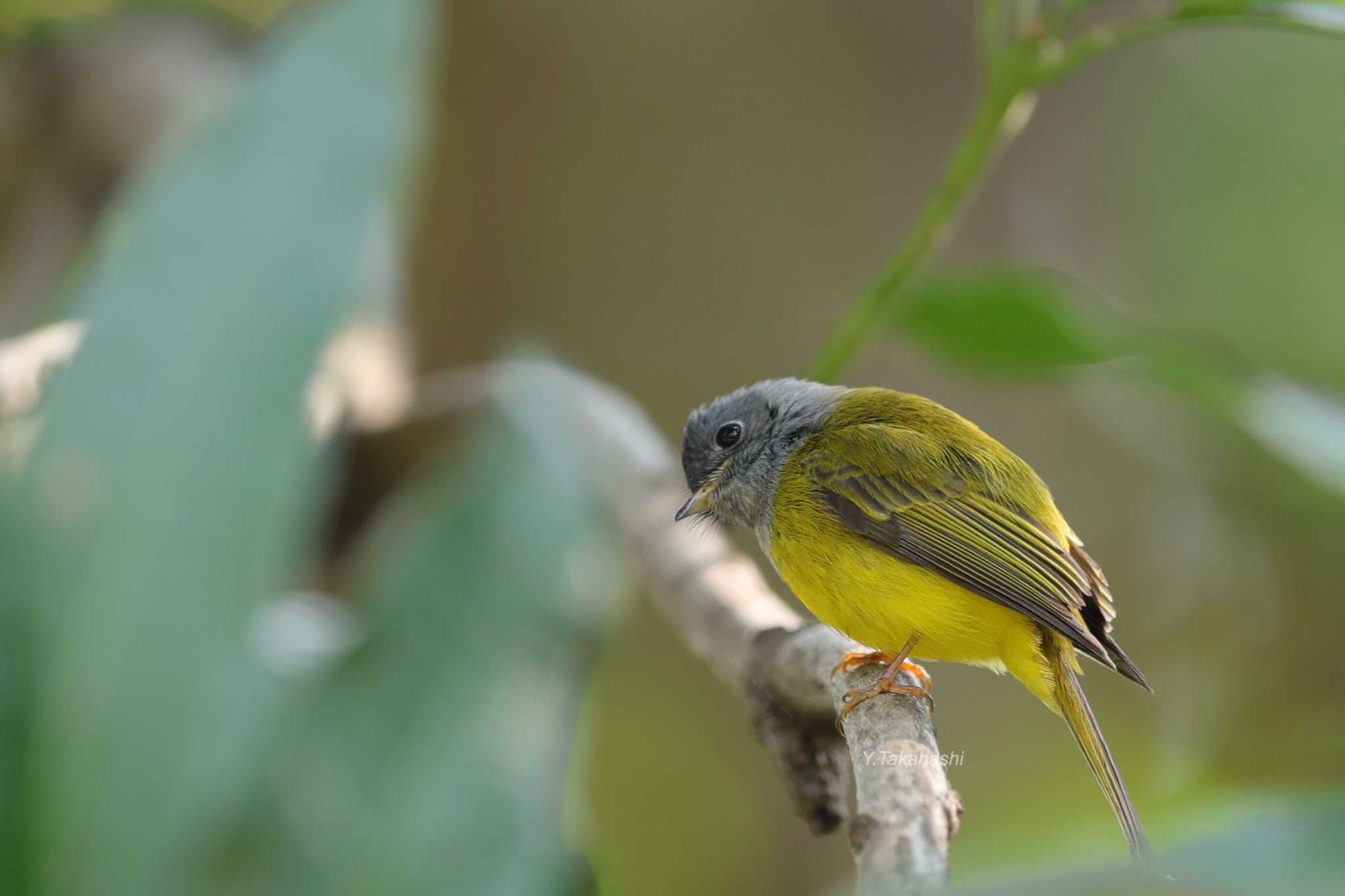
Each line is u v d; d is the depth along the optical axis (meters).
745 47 14.46
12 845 2.30
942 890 2.14
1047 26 8.06
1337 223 21.70
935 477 8.96
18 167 13.62
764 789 16.48
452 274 14.27
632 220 14.30
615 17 14.34
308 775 2.37
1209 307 21.42
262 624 2.36
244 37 14.83
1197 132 21.50
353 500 10.66
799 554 9.15
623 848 16.84
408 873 2.34
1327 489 8.24
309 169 2.54
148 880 2.27
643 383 14.17
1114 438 17.28
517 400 2.51
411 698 2.40
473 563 2.42
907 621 8.79
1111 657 8.45
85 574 2.35
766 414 9.95
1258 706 20.80
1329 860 2.12
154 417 2.41
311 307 2.46
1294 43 21.80
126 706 2.31
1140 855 2.12
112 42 13.98
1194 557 20.38
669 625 16.31
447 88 14.37
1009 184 15.85
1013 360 8.77
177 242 2.53
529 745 2.39
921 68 14.73
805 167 14.48
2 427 2.56
